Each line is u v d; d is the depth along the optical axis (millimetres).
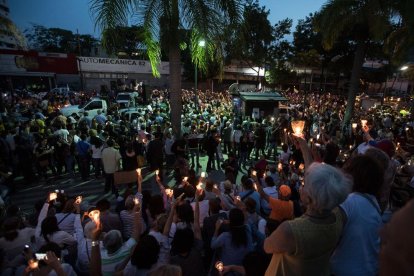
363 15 16000
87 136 11641
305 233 1539
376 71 43688
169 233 3908
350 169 2016
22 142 10195
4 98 25047
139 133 11734
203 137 12305
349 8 16391
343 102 34844
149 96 31578
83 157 10500
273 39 36625
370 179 1888
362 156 2031
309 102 32344
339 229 1665
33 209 8633
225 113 20188
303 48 49312
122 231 4844
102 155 9242
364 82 46375
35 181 10609
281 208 4359
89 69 38844
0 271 3580
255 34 32875
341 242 1840
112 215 4883
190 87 47125
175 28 9602
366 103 31656
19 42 19203
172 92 10664
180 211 4164
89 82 39500
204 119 16672
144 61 42562
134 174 8148
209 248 4406
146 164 12219
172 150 10508
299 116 18016
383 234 873
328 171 1608
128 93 30312
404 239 770
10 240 4109
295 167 8000
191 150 11680
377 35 15891
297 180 6344
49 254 2902
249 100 19938
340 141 14539
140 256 2939
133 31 9531
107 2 8422
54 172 10867
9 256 4062
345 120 18641
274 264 1750
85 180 10695
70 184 10359
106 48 9055
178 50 10188
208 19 9375
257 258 2895
